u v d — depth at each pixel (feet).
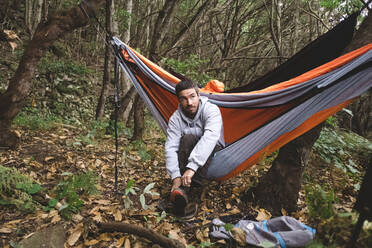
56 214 5.52
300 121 6.01
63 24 9.10
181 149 6.12
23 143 9.87
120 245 4.83
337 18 22.21
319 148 10.36
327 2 15.01
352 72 5.47
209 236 5.24
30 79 9.22
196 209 6.15
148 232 4.81
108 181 7.73
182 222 5.77
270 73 8.09
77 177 6.62
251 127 7.22
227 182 8.04
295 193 6.32
